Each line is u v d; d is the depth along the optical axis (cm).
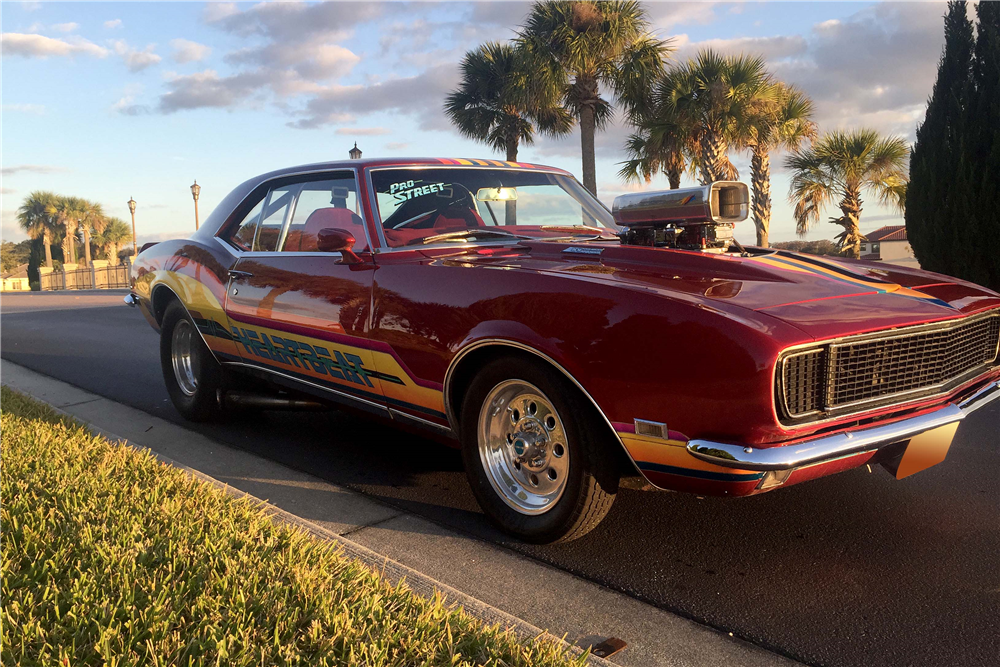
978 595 248
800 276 287
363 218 356
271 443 438
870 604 245
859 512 320
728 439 230
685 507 329
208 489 309
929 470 372
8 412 455
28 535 247
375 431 462
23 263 7725
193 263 459
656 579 264
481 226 380
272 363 405
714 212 307
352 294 342
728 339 228
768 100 1752
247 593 215
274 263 397
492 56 2186
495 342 276
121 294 2100
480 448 300
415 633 198
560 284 267
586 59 1872
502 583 261
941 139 1130
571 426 263
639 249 313
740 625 233
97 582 218
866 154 2102
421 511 330
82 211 5444
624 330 245
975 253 1095
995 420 473
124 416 507
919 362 266
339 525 314
